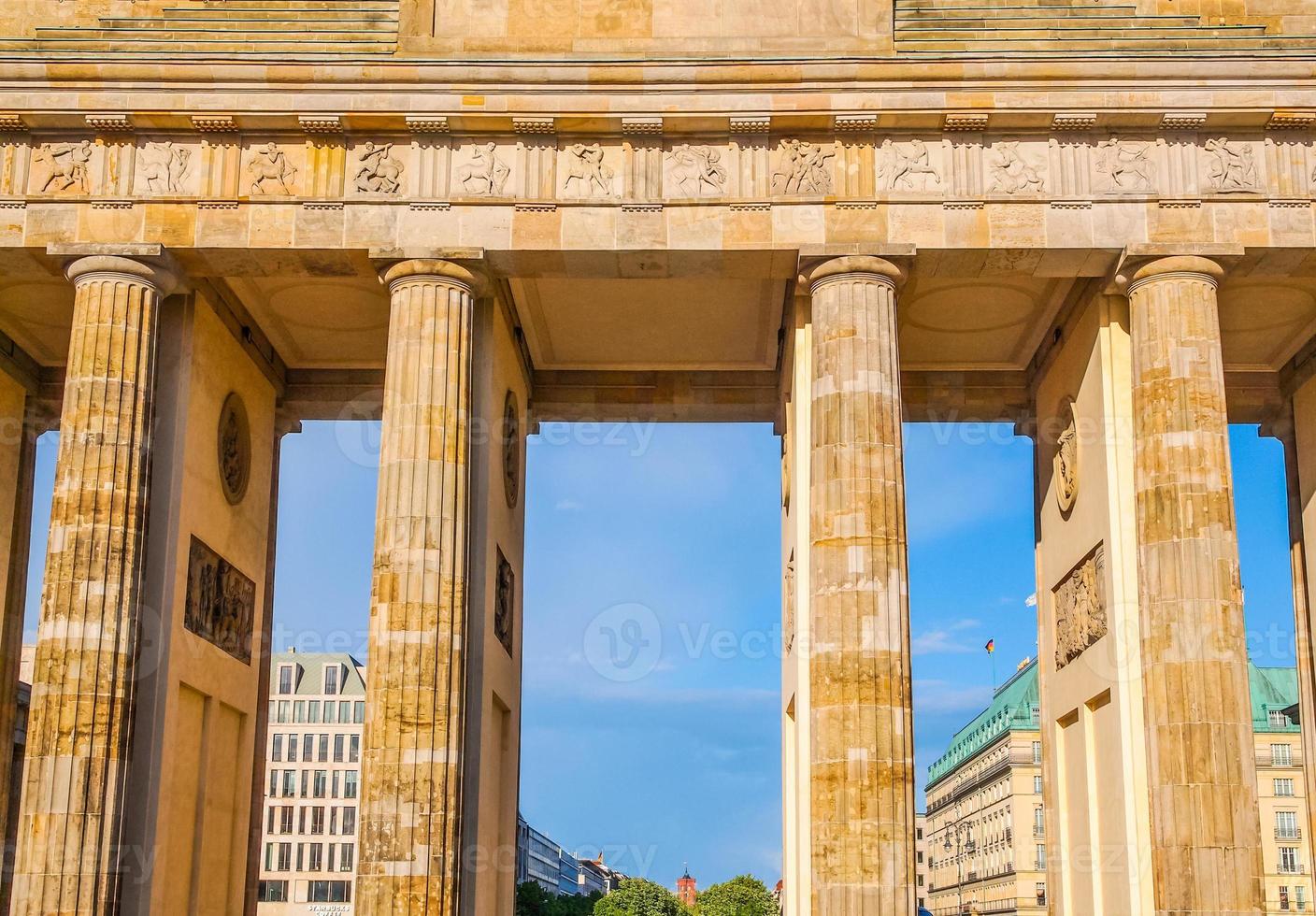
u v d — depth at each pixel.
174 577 50.84
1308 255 49.78
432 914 44.69
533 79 49.94
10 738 62.09
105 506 48.00
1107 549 51.22
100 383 48.75
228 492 57.69
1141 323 49.66
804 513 51.09
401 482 47.91
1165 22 52.12
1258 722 156.00
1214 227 49.62
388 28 52.38
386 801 45.41
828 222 49.94
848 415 48.12
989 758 190.00
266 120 50.22
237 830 58.84
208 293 54.50
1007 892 176.25
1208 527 47.19
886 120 50.12
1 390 62.78
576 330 62.28
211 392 55.38
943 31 51.50
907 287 56.47
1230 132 50.47
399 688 46.22
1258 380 65.25
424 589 47.06
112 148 50.69
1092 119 49.94
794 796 56.03
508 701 57.81
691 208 50.19
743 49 51.69
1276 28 54.47
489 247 49.91
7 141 50.72
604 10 52.12
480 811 50.00
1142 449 48.97
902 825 44.94
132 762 48.47
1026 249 49.69
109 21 52.88
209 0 54.34
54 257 50.03
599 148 50.81
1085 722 54.00
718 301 59.25
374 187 50.41
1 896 61.25
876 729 45.44
